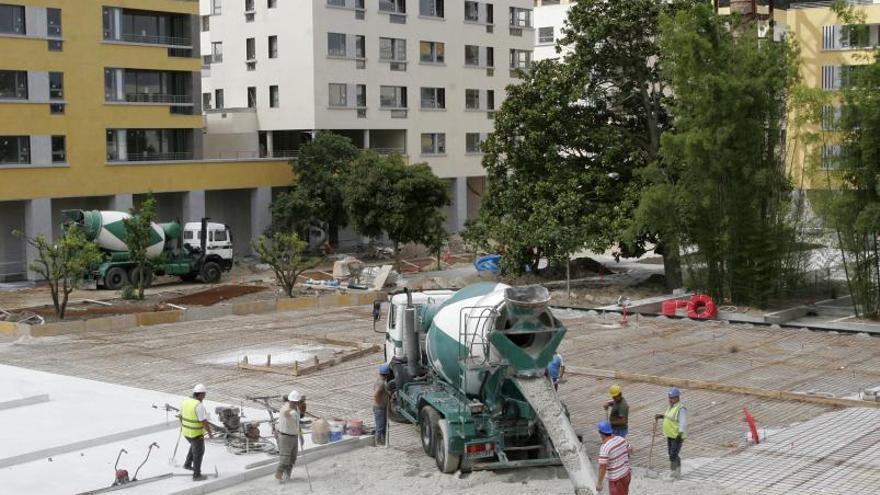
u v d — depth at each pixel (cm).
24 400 2266
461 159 6819
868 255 3341
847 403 2277
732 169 3453
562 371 2053
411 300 2136
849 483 1712
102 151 5022
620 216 3912
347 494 1717
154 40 5328
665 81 4125
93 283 4419
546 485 1728
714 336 3206
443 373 1911
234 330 3447
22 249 4897
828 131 3316
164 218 5484
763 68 3459
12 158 4738
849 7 3384
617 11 4066
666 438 1856
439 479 1777
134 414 2191
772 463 1844
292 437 1775
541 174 4278
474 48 6869
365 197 4909
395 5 6316
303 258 4944
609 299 3997
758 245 3519
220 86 6344
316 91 5866
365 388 2533
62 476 1800
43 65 4803
